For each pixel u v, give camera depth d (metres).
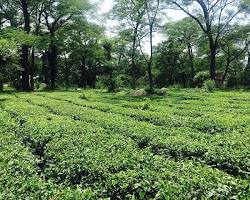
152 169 9.22
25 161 10.03
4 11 58.09
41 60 82.75
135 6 51.44
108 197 8.08
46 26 63.62
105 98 37.12
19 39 42.25
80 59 83.62
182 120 18.73
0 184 7.96
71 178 9.32
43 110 22.58
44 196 7.39
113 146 11.62
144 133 14.38
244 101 32.09
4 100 32.56
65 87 66.19
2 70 39.28
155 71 92.06
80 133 13.95
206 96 38.84
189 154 11.74
